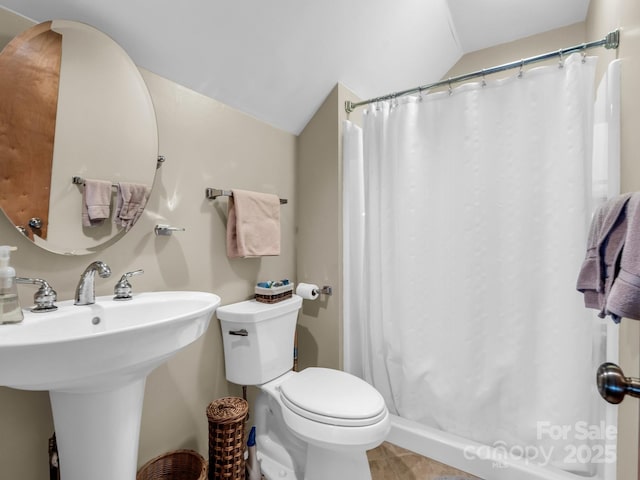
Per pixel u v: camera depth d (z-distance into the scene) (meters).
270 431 1.47
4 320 0.74
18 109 0.87
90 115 1.01
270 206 1.57
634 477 0.86
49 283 0.94
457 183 1.51
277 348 1.48
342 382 1.35
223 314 1.40
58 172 0.94
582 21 1.92
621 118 1.09
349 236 1.82
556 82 1.31
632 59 0.96
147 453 1.19
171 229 1.21
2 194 0.84
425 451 1.53
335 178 1.79
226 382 1.50
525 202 1.37
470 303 1.48
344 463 1.17
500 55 2.18
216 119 1.45
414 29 1.81
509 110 1.40
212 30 1.22
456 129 1.51
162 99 1.24
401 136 1.63
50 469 0.92
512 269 1.40
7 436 0.87
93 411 0.80
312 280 1.89
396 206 1.65
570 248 1.27
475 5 1.85
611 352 1.09
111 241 1.07
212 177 1.43
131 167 1.11
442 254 1.55
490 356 1.45
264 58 1.44
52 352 0.61
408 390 1.63
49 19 0.94
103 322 0.92
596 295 0.84
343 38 1.57
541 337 1.34
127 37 1.09
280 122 1.78
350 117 1.89
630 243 0.63
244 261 1.60
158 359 0.80
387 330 1.70
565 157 1.28
